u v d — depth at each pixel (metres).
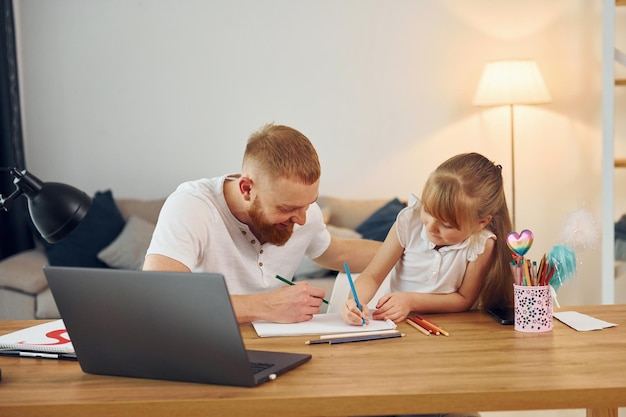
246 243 2.10
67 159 4.93
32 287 3.99
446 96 4.88
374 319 1.90
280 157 1.83
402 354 1.58
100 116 4.91
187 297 1.35
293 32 4.88
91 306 1.43
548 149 4.87
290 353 1.58
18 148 4.71
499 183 2.00
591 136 4.82
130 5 4.87
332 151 4.93
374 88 4.90
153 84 4.91
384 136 4.92
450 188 1.93
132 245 4.30
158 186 4.95
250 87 4.91
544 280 1.75
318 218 2.23
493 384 1.37
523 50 4.83
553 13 4.80
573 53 4.80
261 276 2.13
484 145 4.89
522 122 4.87
